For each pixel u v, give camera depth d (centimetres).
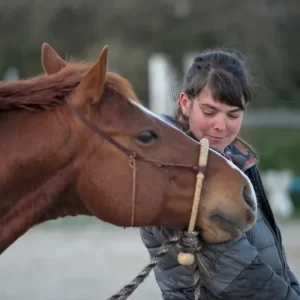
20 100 600
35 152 596
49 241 2108
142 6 4369
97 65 588
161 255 607
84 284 1570
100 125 598
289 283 639
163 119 628
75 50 4572
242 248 594
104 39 4438
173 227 611
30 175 600
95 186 598
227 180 604
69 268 1739
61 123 599
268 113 3856
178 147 607
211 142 631
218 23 4297
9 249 1998
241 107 622
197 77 623
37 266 1764
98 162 598
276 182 2644
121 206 598
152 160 601
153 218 604
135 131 601
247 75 630
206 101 618
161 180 601
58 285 1559
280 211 2586
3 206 602
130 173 597
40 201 605
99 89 593
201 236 608
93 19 4522
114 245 2038
